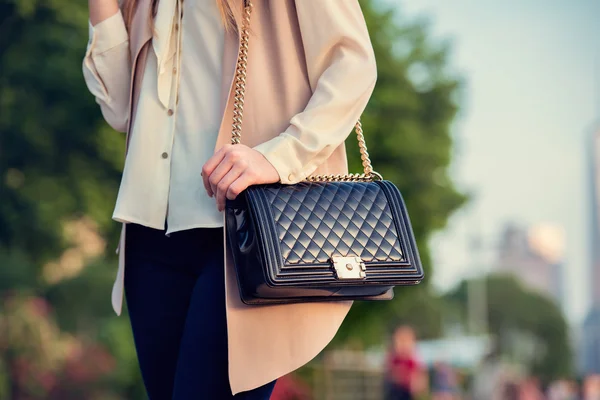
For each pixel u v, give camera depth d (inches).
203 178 75.1
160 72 81.4
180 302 80.8
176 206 79.5
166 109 81.7
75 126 631.2
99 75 89.7
